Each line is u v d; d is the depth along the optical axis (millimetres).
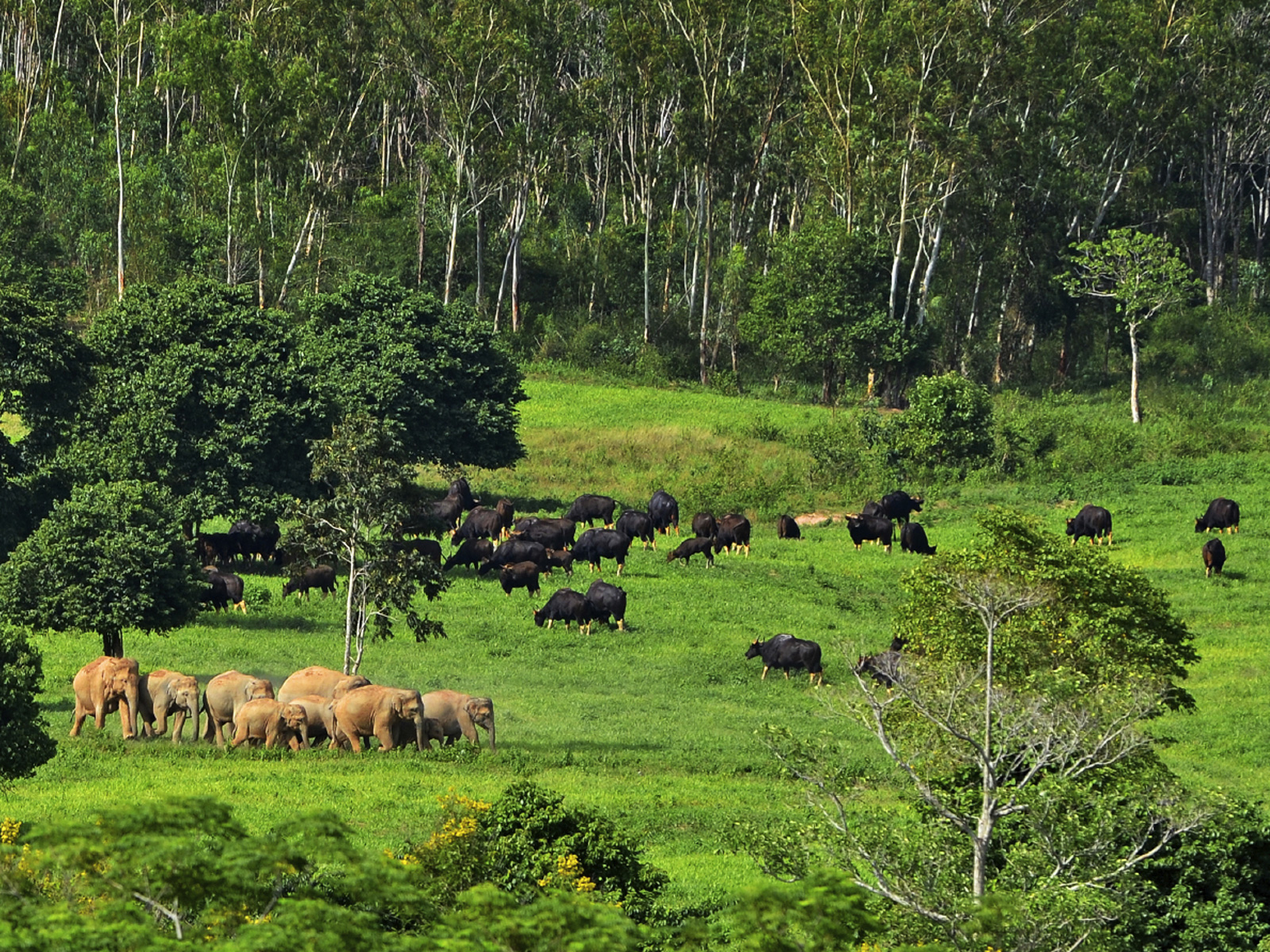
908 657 82188
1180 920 78875
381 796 109000
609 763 125250
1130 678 86000
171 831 49844
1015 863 72500
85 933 44875
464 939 48562
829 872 60344
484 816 79062
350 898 54844
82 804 103312
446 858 73938
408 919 56844
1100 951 69562
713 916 86188
